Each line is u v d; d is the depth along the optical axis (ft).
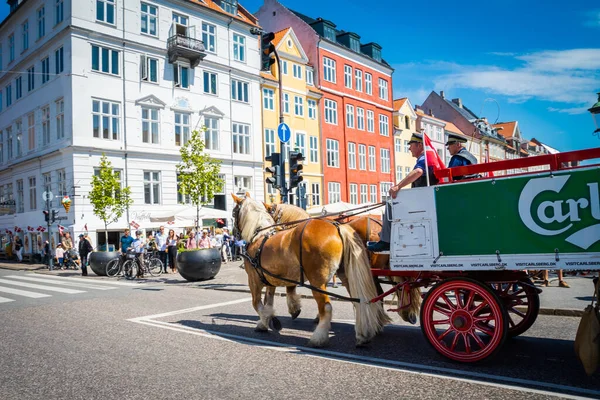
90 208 78.79
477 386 14.37
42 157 86.28
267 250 21.65
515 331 19.79
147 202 86.94
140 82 86.84
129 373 16.90
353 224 22.50
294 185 42.73
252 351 19.62
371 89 147.54
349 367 16.84
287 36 117.39
